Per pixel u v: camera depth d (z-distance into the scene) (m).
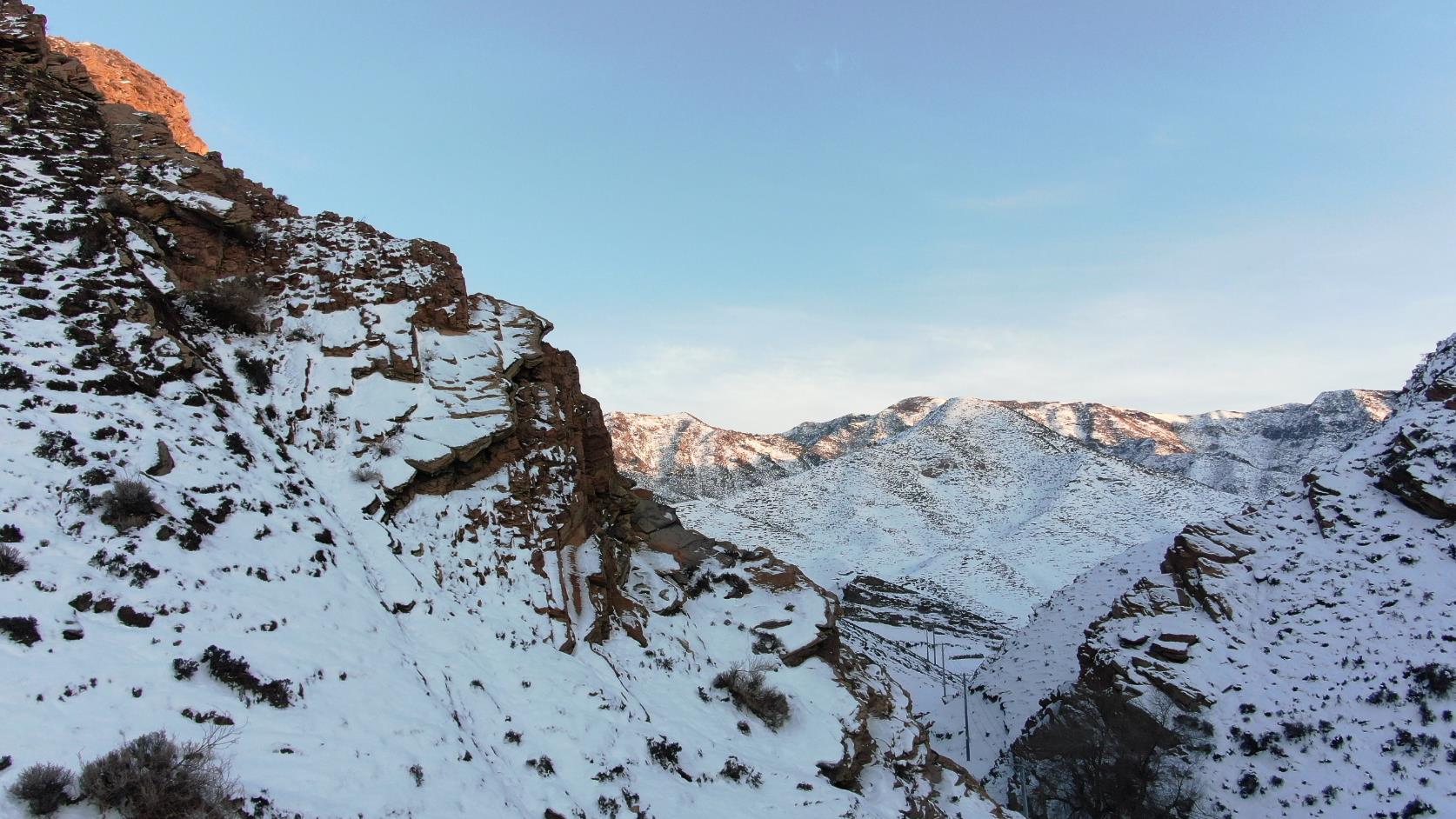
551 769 12.28
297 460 15.96
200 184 19.70
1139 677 33.62
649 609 21.16
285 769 8.61
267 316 18.69
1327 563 36.19
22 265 14.72
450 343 20.09
